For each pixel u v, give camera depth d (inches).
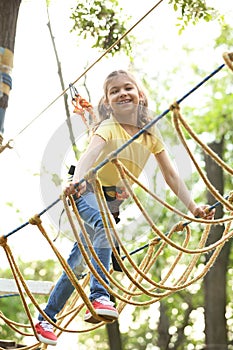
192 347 1429.6
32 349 494.6
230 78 1211.9
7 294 577.9
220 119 1184.2
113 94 398.6
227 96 1197.7
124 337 1503.4
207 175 1104.8
